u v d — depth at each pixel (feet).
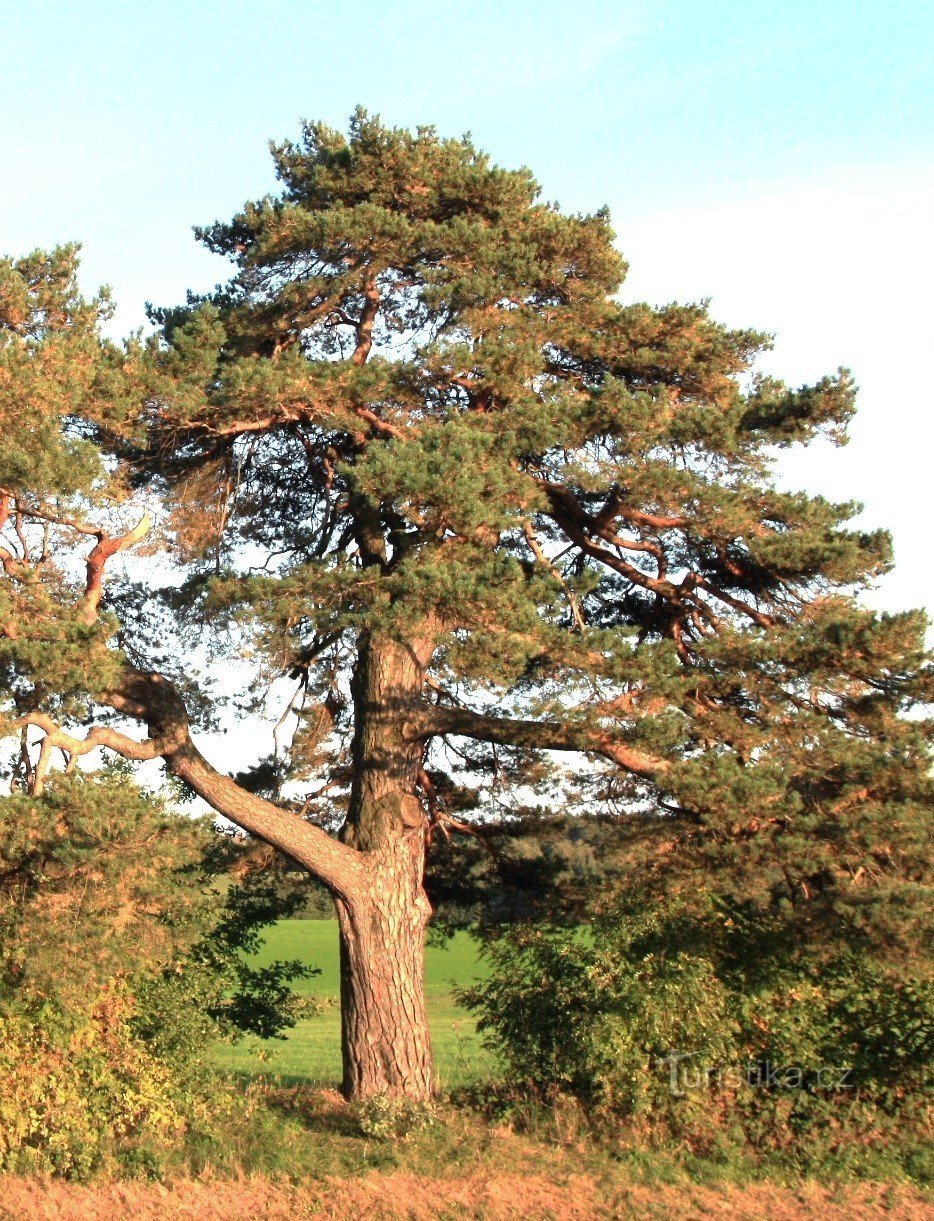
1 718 48.49
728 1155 47.32
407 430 57.67
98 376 53.62
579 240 63.93
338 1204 42.80
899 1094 49.37
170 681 62.23
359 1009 58.90
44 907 45.93
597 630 52.03
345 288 60.03
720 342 63.16
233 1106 53.67
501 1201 42.98
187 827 50.57
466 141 66.59
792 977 51.72
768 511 58.23
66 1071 47.62
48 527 54.54
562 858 74.90
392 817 60.75
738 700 57.36
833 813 51.44
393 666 62.39
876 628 52.54
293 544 68.90
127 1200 42.96
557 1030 52.03
